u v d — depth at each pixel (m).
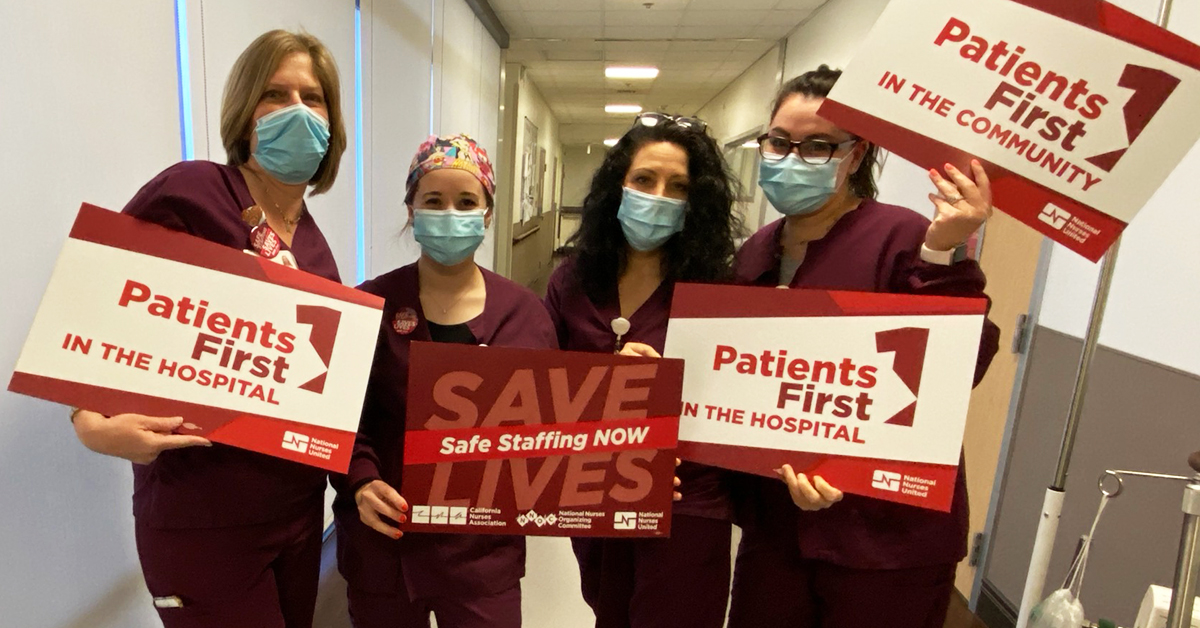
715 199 1.28
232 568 1.10
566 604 2.19
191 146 1.62
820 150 1.14
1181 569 0.80
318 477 1.19
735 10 4.63
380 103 2.93
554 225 11.88
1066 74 0.86
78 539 1.31
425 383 1.01
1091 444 1.73
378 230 2.94
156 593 1.09
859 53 0.94
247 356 0.98
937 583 1.13
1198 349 1.40
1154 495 1.49
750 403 1.05
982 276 0.98
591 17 5.04
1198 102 0.81
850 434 1.00
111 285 0.94
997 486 2.22
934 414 0.97
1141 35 0.83
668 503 1.05
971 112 0.90
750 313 1.04
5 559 1.14
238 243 1.06
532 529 1.06
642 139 1.30
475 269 1.29
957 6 0.90
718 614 1.28
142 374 0.95
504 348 1.01
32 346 0.91
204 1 1.63
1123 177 0.85
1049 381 1.96
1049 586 1.86
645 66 6.55
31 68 1.12
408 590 1.18
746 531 1.29
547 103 9.58
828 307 1.01
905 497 0.98
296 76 1.13
